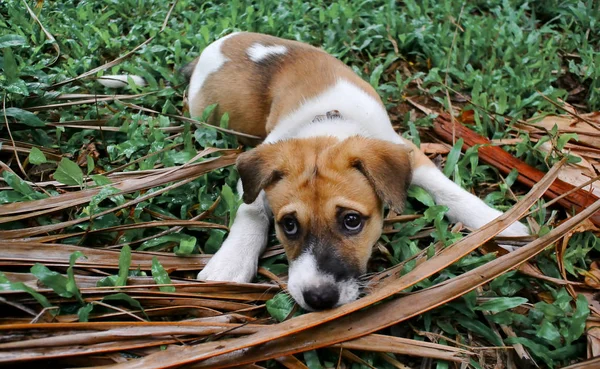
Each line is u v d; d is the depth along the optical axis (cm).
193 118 77
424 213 64
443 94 83
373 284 57
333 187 56
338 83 69
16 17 88
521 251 55
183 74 83
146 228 63
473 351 55
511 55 88
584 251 61
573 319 55
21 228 61
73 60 84
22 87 70
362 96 68
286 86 72
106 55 89
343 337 52
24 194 64
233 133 72
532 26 96
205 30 89
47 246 58
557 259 60
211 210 63
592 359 52
